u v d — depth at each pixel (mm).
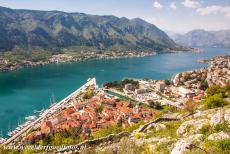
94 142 39656
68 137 107312
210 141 26297
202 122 37969
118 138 40938
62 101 198250
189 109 59406
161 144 32000
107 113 153750
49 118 151750
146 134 42469
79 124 129000
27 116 162250
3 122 151750
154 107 177125
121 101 188625
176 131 40625
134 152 32094
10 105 187750
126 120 136000
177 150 24578
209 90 113312
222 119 34906
